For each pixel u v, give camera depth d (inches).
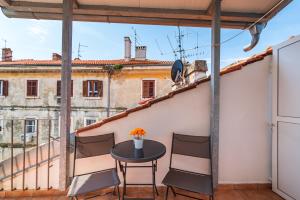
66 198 91.4
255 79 99.4
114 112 394.9
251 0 94.9
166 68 385.4
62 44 90.6
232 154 100.3
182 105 99.3
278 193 94.4
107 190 96.8
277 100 94.8
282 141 92.1
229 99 99.1
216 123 93.4
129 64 387.5
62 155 90.9
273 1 95.5
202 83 99.2
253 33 113.7
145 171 100.3
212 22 95.7
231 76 99.0
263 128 100.2
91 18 110.9
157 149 80.7
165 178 80.6
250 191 98.6
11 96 407.2
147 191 98.1
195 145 91.3
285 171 90.5
